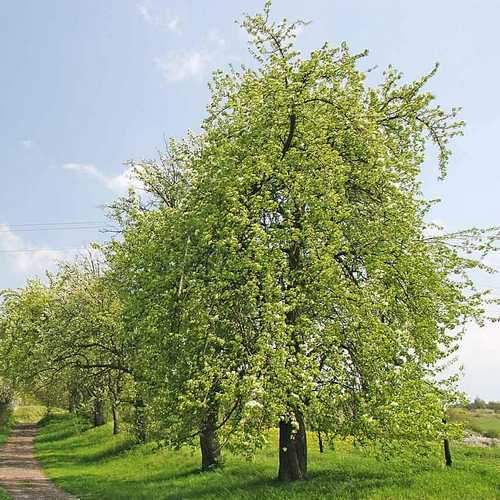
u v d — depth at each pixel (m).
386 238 18.91
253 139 19.03
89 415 58.72
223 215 18.09
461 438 17.83
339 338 17.55
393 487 16.64
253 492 18.34
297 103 18.33
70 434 57.66
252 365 16.11
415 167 20.89
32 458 42.16
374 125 18.66
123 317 22.86
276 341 16.27
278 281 18.22
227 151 19.17
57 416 84.50
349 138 19.38
